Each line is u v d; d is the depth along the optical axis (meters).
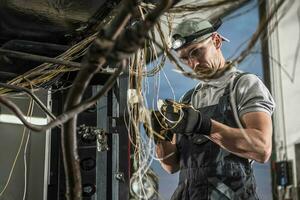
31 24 1.77
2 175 1.96
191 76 1.27
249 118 1.70
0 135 1.98
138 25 0.93
